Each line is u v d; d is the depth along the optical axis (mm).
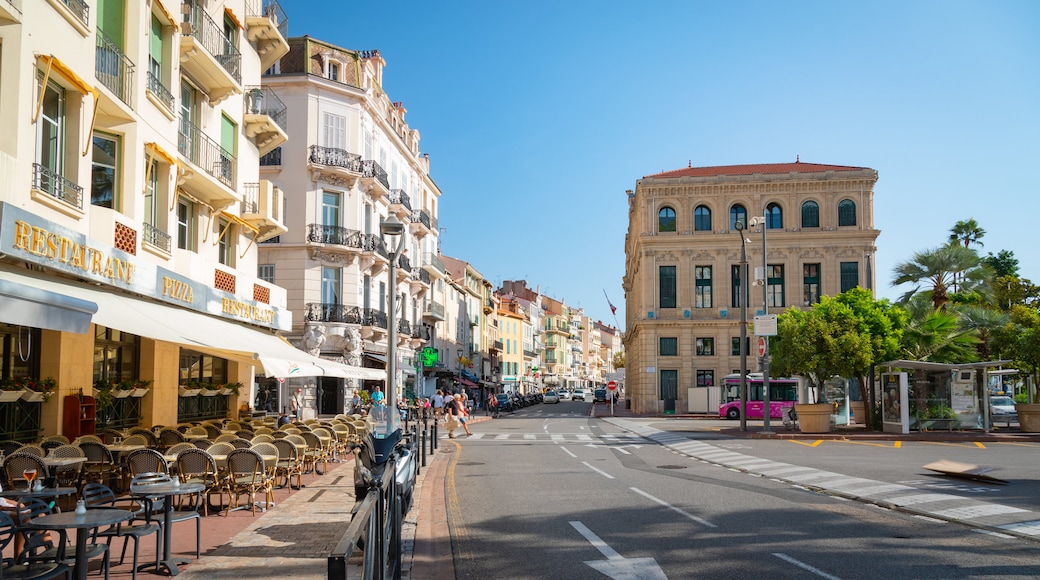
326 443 15703
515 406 63531
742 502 11594
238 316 22422
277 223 26562
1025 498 11297
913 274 35531
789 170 56000
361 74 40656
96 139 15977
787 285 51344
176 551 8156
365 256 39594
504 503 11789
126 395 17938
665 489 13211
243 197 25188
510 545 8648
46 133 13750
